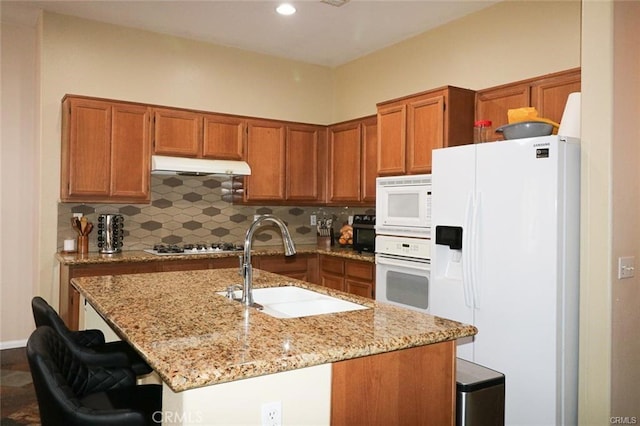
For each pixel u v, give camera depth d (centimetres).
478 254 274
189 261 397
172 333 151
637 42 255
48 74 393
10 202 431
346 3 374
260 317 174
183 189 459
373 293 402
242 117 454
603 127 239
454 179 292
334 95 552
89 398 173
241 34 444
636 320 252
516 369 255
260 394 128
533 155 250
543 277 245
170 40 448
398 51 462
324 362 134
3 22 421
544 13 338
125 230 431
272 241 514
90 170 383
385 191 387
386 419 151
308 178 496
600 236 240
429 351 162
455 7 379
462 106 358
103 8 386
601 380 238
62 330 193
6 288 430
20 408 303
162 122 412
